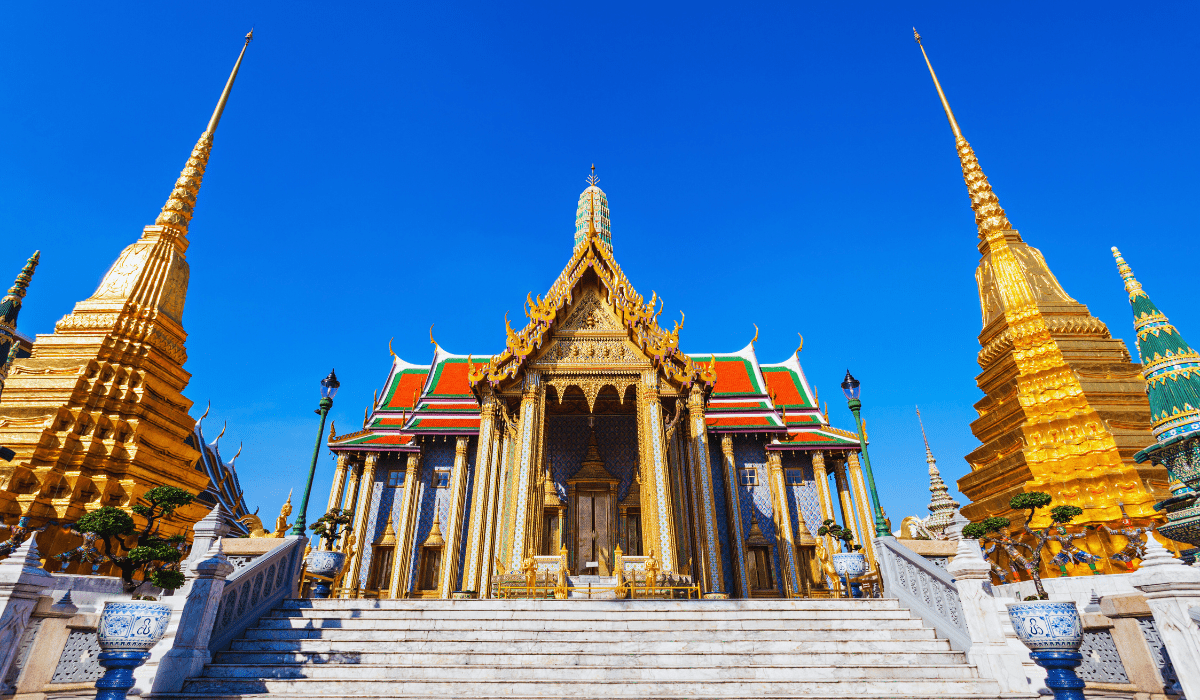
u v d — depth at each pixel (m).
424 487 28.91
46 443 18.02
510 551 17.89
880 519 13.38
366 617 11.69
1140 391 17.91
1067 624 7.04
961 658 10.03
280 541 14.64
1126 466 16.20
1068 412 17.97
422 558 27.38
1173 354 11.27
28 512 16.52
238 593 10.93
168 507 13.32
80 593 11.19
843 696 8.93
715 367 34.75
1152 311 11.95
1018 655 9.38
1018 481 18.48
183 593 10.38
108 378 20.11
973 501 20.78
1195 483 10.20
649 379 20.47
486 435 20.72
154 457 19.67
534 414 19.88
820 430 30.92
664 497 18.67
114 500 18.38
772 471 29.45
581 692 9.06
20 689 8.20
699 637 10.75
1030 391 19.12
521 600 12.23
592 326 21.42
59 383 19.39
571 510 23.67
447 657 10.01
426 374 34.75
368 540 27.92
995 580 17.19
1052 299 20.59
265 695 8.84
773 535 28.50
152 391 20.73
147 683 8.82
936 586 11.24
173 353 22.17
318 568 14.48
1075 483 16.55
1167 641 6.91
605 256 22.31
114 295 22.20
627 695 8.95
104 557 12.23
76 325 20.98
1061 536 14.55
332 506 28.14
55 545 16.62
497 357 20.95
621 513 23.69
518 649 10.34
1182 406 10.75
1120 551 15.05
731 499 27.75
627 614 11.72
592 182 26.27
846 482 30.20
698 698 8.88
